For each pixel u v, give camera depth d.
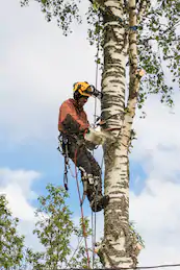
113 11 8.90
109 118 8.14
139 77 8.20
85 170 7.62
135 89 8.18
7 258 13.62
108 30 8.86
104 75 8.60
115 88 8.40
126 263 7.51
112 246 7.60
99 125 8.15
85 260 13.29
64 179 7.79
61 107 7.83
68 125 7.64
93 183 7.62
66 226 13.87
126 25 9.01
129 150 8.44
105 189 7.95
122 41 8.77
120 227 7.67
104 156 8.08
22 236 14.07
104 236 7.80
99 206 7.77
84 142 7.61
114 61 8.62
